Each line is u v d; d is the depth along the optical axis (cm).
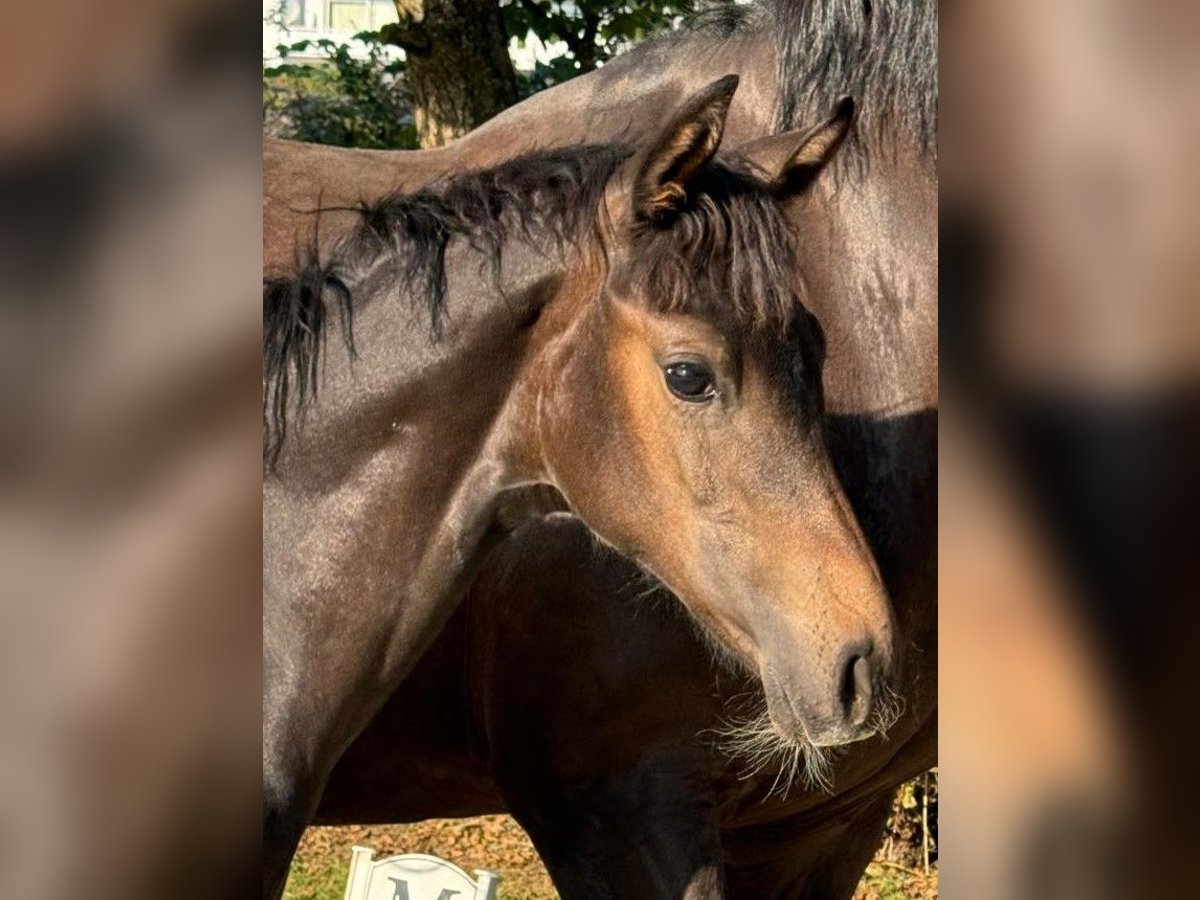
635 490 242
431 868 406
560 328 248
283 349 248
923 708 306
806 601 234
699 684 293
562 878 310
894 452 295
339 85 828
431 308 248
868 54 302
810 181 257
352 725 255
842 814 331
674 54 327
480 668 306
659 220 238
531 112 334
